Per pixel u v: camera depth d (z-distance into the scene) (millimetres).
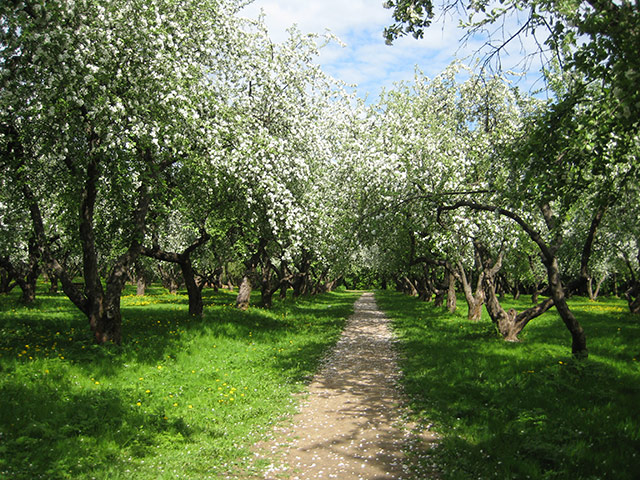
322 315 27219
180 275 49344
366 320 24812
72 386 8797
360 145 19312
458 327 19203
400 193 17453
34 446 5996
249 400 9148
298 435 7281
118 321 12578
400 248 25234
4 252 21578
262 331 18031
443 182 16500
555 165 8211
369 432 7324
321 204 19703
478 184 16766
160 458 6203
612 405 7719
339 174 21547
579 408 7684
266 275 27484
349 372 11852
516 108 18906
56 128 10875
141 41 10922
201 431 7359
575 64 6574
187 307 26250
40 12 9516
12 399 7625
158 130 11328
